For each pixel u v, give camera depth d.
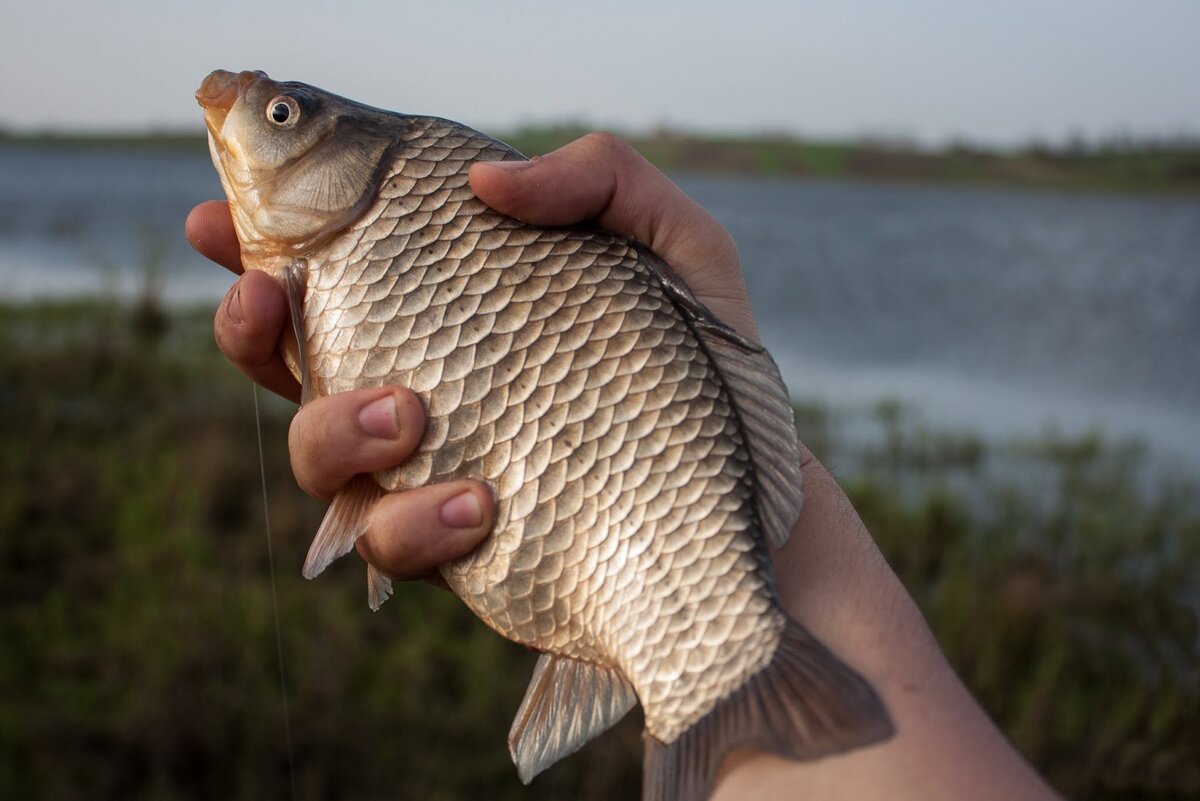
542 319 0.42
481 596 0.42
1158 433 2.15
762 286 4.50
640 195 0.47
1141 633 1.16
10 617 1.02
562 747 0.40
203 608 1.03
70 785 0.79
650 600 0.39
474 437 0.42
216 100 0.46
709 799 0.36
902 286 4.63
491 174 0.43
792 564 0.42
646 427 0.41
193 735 0.83
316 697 0.90
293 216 0.44
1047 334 3.54
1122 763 0.90
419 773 0.83
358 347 0.43
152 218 6.29
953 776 0.35
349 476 0.43
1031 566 1.29
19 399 1.66
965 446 1.91
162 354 2.11
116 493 1.31
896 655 0.39
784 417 0.41
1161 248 6.57
